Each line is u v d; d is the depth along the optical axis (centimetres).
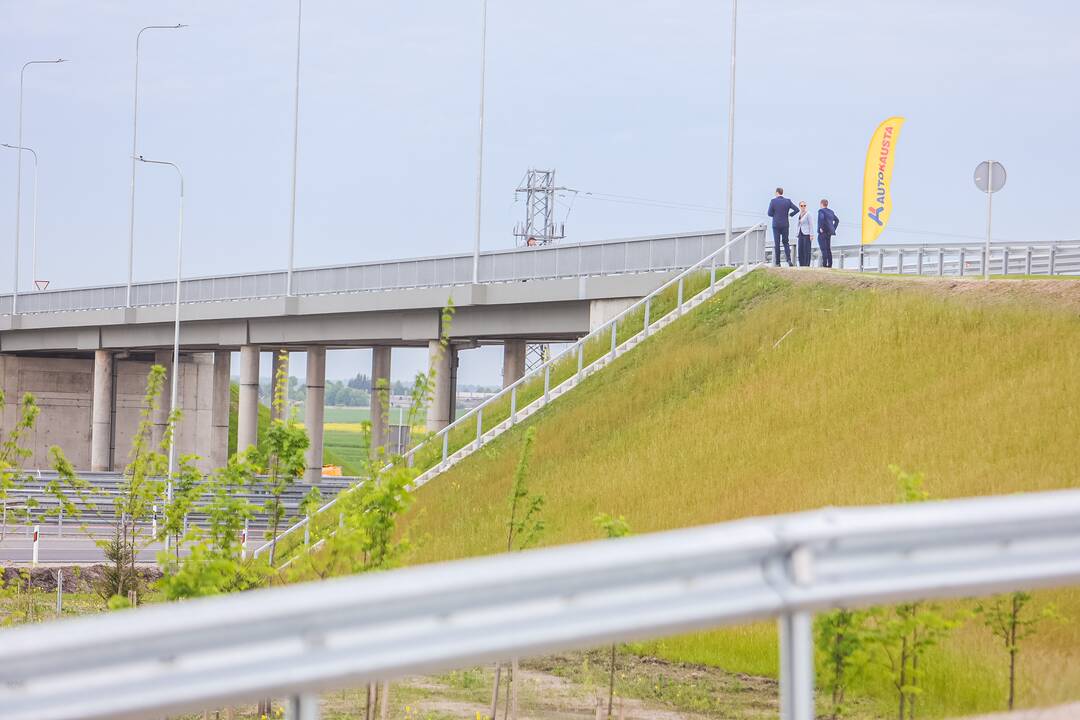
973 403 11656
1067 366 11888
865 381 13100
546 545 11269
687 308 16638
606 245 18388
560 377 16712
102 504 19325
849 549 1789
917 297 14438
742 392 13862
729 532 1728
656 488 12238
